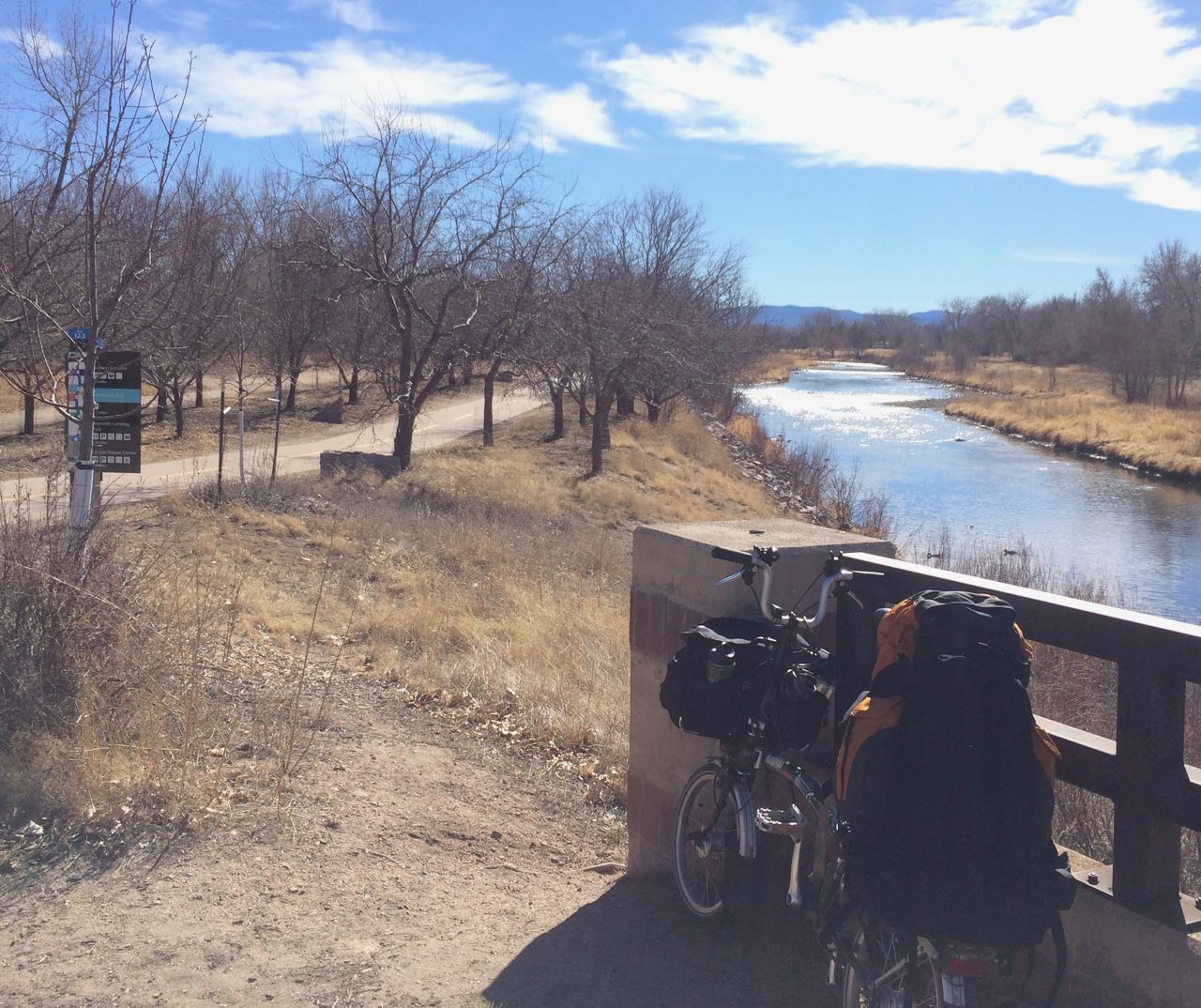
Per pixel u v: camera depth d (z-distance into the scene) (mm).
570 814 5562
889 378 98688
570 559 15328
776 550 3504
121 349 7832
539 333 22750
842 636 3689
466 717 7027
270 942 3590
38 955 3387
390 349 25531
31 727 4613
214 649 6875
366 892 4086
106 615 5156
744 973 3508
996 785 2439
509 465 24109
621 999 3352
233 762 5113
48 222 6914
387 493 18219
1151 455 37312
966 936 2389
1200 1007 2699
